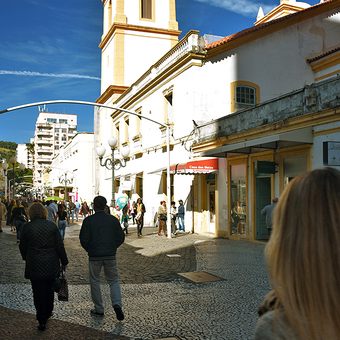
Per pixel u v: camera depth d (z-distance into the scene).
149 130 23.92
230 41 17.84
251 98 18.41
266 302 1.07
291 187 1.08
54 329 4.83
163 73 20.84
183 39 18.52
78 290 7.12
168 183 16.30
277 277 1.01
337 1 18.95
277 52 18.72
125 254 11.60
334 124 10.38
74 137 52.03
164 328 4.85
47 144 134.75
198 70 17.88
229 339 4.43
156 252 11.91
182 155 18.94
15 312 5.57
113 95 33.06
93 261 5.36
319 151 10.89
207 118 17.91
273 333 0.95
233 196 15.45
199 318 5.25
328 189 1.00
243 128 13.93
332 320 0.90
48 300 5.09
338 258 0.93
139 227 17.02
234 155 15.21
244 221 14.70
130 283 7.62
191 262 9.96
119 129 31.27
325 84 10.53
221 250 11.98
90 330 4.80
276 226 1.07
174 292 6.82
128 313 5.55
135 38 33.59
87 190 49.00
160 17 34.66
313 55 19.23
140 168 25.86
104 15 38.12
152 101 23.31
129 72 33.44
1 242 15.20
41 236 4.89
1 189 64.75
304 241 0.97
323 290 0.91
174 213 16.67
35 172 135.50
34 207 5.11
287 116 11.88
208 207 17.59
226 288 7.03
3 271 8.84
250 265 9.27
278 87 18.66
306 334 0.91
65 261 5.09
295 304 0.94
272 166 12.94
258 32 18.25
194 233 18.12
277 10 24.84
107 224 5.46
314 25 19.30
